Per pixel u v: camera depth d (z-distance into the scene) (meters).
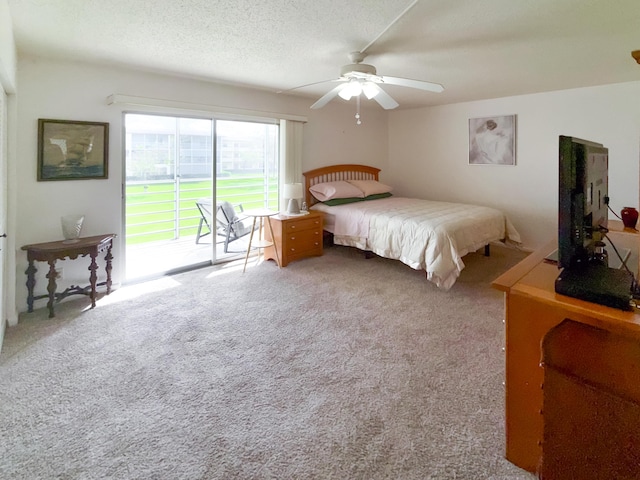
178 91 3.70
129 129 4.36
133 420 1.69
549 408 0.99
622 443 0.87
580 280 1.25
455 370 2.11
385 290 3.47
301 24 2.29
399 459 1.47
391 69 3.33
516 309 1.38
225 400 1.85
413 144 5.94
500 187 4.99
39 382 1.98
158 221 5.10
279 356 2.28
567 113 4.30
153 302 3.16
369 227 4.17
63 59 3.01
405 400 1.84
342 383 1.99
